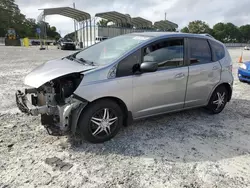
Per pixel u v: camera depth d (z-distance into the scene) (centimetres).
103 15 2897
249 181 256
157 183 246
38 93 328
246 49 4662
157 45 358
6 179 241
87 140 320
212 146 334
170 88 371
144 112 355
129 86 327
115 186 238
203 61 417
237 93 643
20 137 333
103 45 403
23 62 1186
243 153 318
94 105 309
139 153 305
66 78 300
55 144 318
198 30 7744
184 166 280
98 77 304
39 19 3184
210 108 455
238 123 426
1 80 702
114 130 336
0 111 431
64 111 286
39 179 243
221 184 249
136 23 3631
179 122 419
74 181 243
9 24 7188
